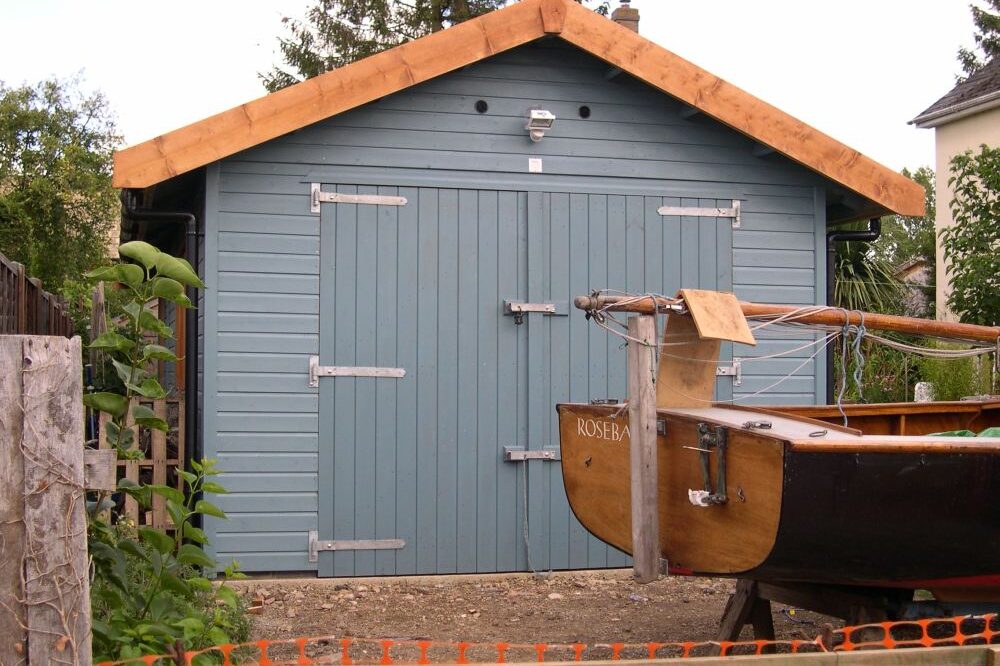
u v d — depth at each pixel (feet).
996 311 34.45
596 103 26.45
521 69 26.02
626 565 26.18
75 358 9.68
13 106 100.78
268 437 24.44
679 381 17.39
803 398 27.66
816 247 27.76
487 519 25.46
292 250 24.71
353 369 24.88
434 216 25.45
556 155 26.20
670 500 16.47
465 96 25.70
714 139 27.12
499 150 25.85
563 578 25.62
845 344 17.35
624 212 26.53
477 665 10.30
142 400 26.11
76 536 9.60
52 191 97.50
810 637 20.10
